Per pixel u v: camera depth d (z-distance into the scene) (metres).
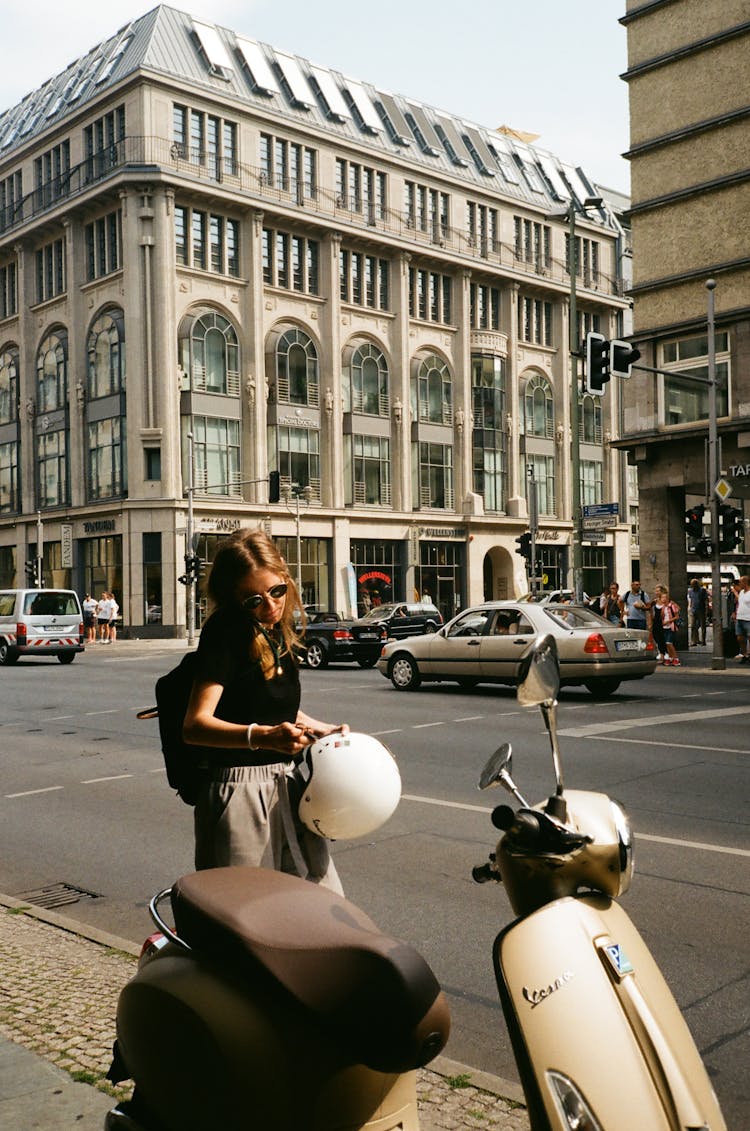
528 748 10.97
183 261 45.41
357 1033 1.94
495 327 58.31
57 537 49.12
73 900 5.86
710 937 4.90
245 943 2.05
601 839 2.25
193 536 41.12
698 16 27.81
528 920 2.16
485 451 56.75
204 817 3.04
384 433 52.59
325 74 52.84
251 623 3.02
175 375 44.47
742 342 26.61
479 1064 3.70
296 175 48.91
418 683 17.73
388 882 5.95
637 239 29.11
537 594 32.72
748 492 27.28
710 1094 1.99
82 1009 3.93
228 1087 2.03
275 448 47.75
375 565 51.94
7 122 56.59
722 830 7.08
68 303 48.09
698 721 12.99
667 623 22.95
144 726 13.98
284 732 2.76
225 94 46.19
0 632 28.61
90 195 45.56
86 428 47.62
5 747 12.26
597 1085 1.94
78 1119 3.02
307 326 49.41
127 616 44.50
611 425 63.81
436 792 8.70
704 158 27.75
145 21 47.75
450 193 55.38
